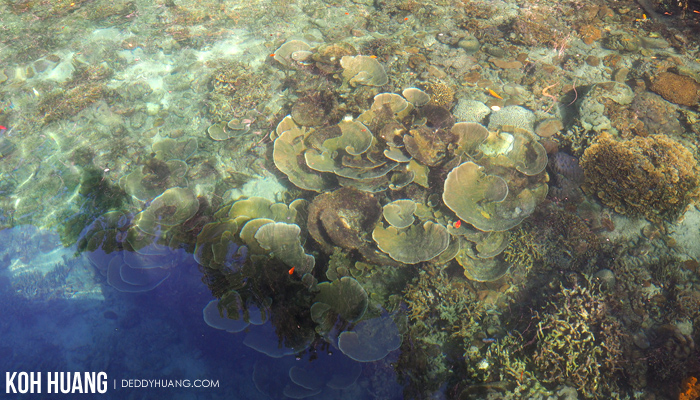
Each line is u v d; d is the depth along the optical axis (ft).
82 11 10.69
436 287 6.52
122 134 8.42
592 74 8.96
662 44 9.57
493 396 5.73
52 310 6.99
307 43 9.83
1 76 9.23
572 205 7.07
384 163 7.16
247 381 6.33
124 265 6.86
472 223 6.60
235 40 10.07
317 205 6.82
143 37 10.07
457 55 9.38
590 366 5.79
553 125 7.81
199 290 6.57
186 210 7.13
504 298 6.59
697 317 6.09
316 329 5.95
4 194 7.76
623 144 7.17
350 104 8.13
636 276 6.47
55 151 8.21
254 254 6.42
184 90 9.11
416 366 6.08
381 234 6.62
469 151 7.30
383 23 10.46
